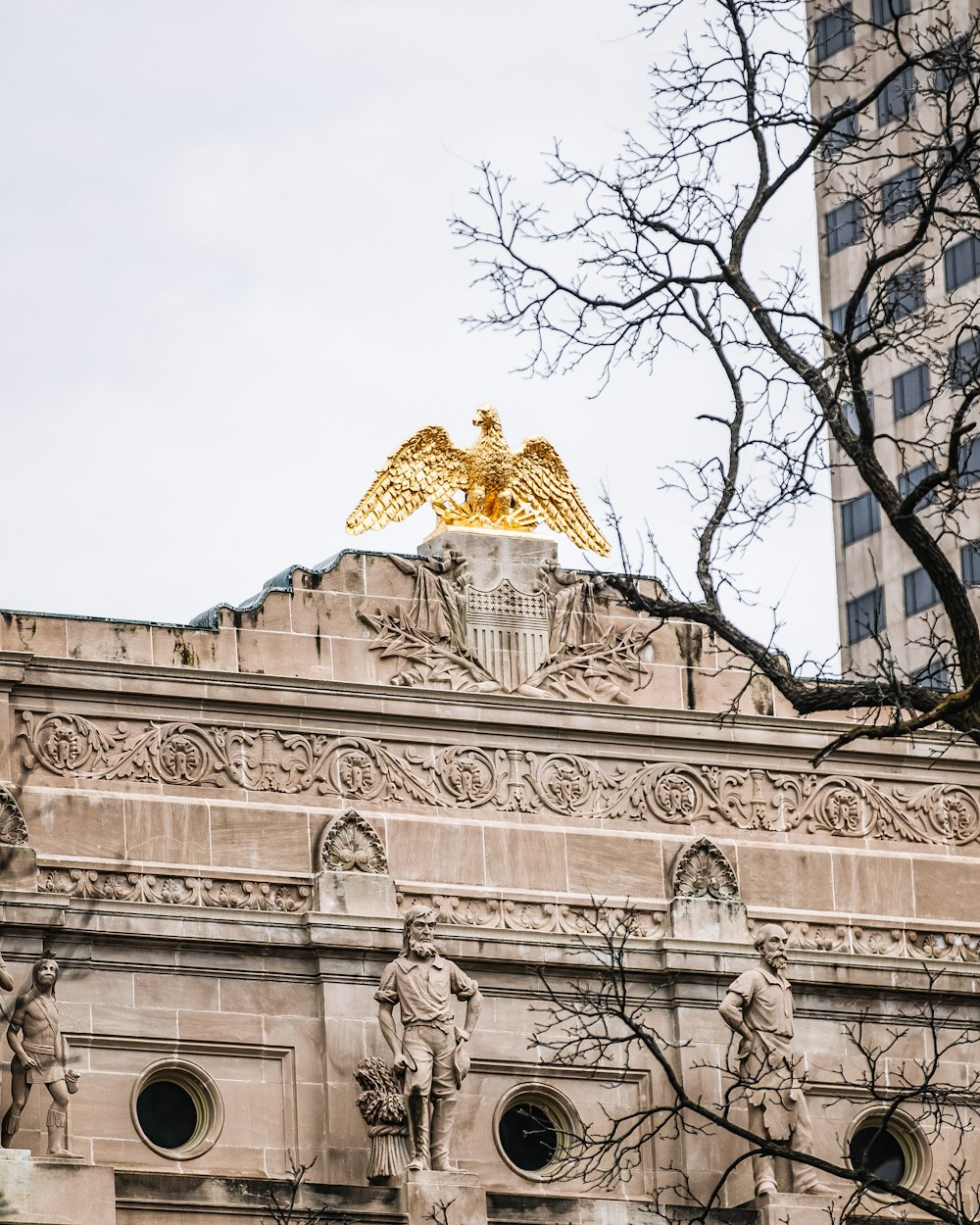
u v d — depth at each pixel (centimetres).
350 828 6856
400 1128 6569
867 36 11125
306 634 6962
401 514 7150
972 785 7638
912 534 4494
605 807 7188
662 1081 7044
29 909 6450
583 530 7338
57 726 6669
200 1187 6344
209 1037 6619
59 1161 6181
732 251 4862
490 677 7125
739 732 7350
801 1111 6906
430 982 6612
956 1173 7312
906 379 11181
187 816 6738
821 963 7262
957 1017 7419
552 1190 6881
